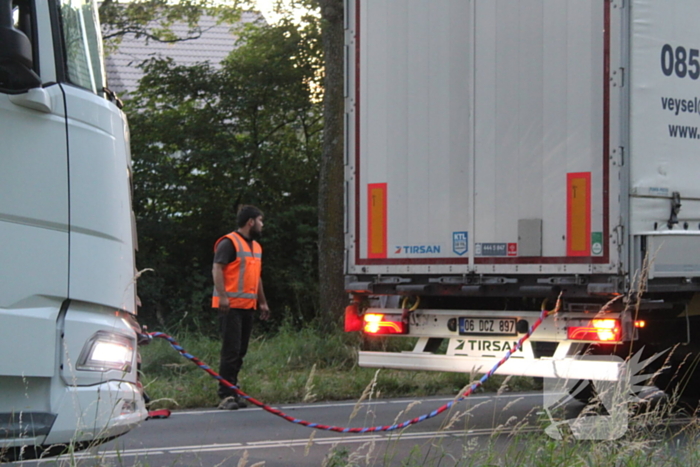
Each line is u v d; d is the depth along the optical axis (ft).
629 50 28.84
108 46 82.48
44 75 17.10
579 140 29.35
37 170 16.78
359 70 34.35
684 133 30.63
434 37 32.63
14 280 16.40
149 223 73.61
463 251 31.83
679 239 29.30
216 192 77.41
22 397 16.60
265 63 79.36
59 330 16.96
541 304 31.07
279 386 40.47
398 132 33.42
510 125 30.89
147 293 72.28
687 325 32.35
